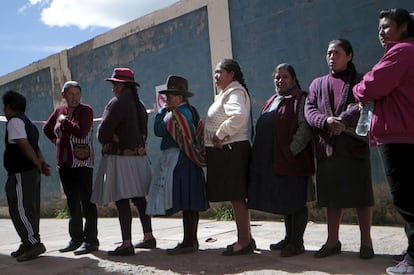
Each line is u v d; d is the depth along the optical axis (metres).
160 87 8.53
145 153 4.93
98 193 4.81
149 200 4.68
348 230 5.61
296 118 4.21
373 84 3.41
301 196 4.23
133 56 9.02
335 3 6.20
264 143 4.35
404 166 3.46
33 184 4.82
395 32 3.56
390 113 3.46
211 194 4.46
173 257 4.55
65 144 5.01
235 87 4.45
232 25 7.33
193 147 4.52
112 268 4.30
